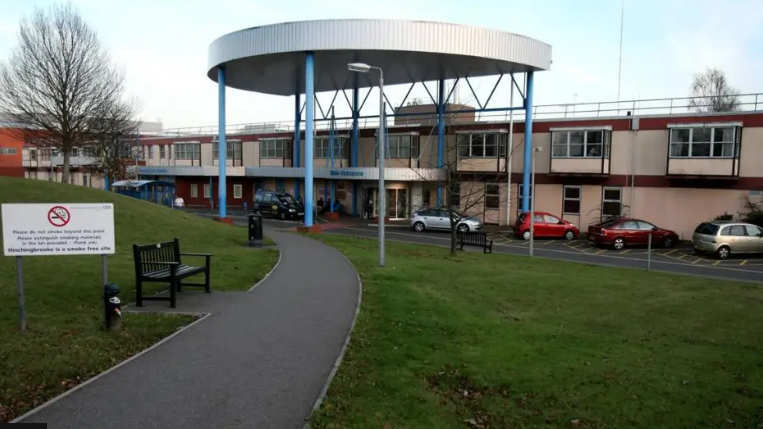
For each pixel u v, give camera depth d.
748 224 24.28
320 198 43.88
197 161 56.53
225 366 7.23
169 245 11.31
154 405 6.01
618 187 32.44
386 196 39.81
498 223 36.16
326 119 42.50
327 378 6.89
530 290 13.99
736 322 11.50
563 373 7.71
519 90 33.81
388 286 12.88
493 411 6.44
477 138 36.28
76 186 23.75
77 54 35.22
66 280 11.37
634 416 6.50
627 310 12.30
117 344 7.94
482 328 9.78
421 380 7.10
